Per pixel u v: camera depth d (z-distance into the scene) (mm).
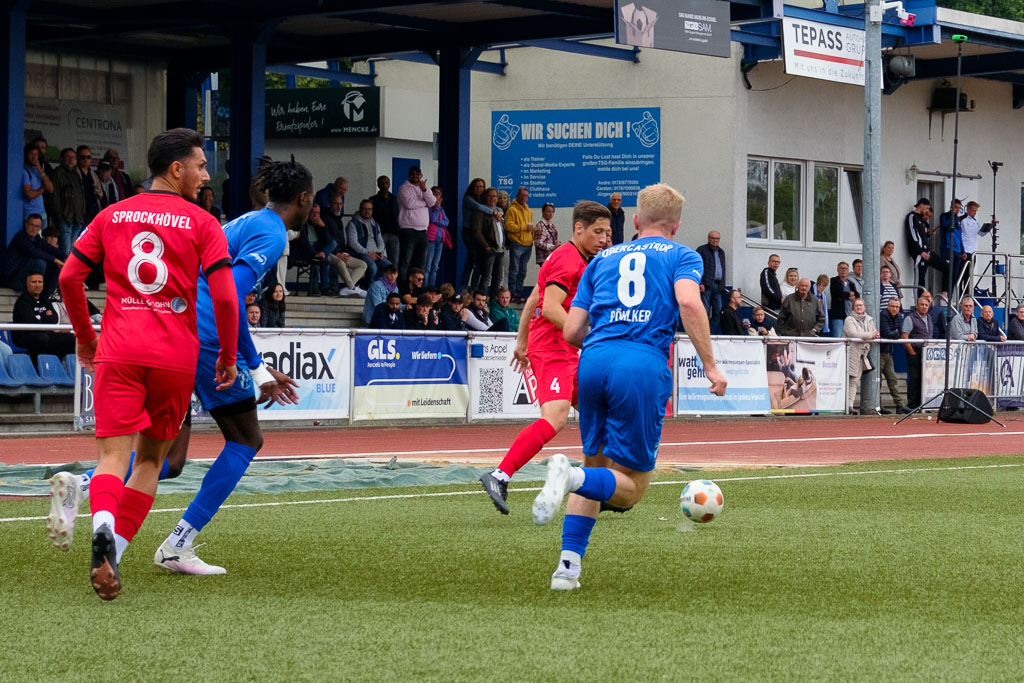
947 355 31219
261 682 6512
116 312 8617
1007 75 45906
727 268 39719
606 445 9094
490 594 8852
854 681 6562
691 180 40125
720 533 11914
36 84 36750
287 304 32719
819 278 39000
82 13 32375
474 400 28000
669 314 8945
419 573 9664
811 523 12664
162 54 39344
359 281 34875
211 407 9688
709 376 8680
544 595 8820
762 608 8406
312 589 9008
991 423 31219
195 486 15406
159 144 8828
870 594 8914
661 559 10375
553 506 8234
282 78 62562
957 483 16719
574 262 12664
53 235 28703
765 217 40938
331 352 25672
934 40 38406
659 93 40312
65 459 18875
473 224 36031
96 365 8625
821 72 36250
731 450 22656
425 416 27219
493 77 42125
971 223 44031
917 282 44562
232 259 9586
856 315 34000
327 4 31359
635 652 7148
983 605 8570
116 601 8539
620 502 8961
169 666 6816
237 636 7512
